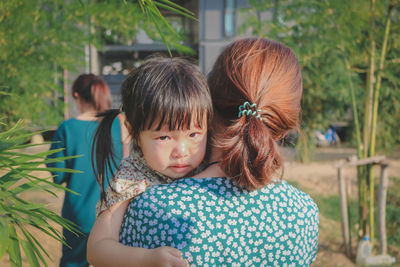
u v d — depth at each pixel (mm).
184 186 815
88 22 2924
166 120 800
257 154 787
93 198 2053
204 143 863
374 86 4145
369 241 3996
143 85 820
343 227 4121
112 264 784
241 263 777
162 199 792
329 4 3582
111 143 1027
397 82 4035
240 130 811
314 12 3885
